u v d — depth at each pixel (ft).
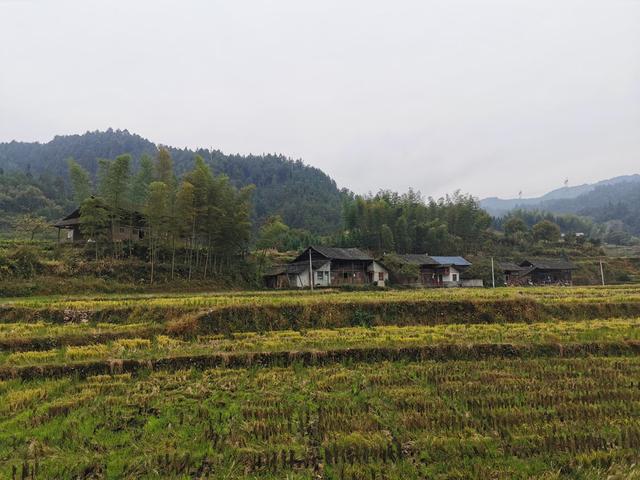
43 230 216.95
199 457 29.27
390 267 200.54
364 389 42.47
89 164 541.75
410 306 81.30
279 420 34.91
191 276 144.46
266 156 639.35
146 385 43.88
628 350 57.62
